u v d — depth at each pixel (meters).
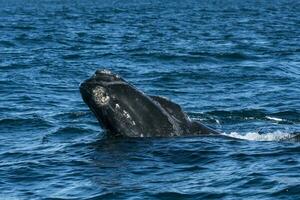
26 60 110.25
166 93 82.19
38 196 42.34
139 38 152.25
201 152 49.16
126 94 52.34
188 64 107.69
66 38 150.25
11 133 59.91
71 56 116.12
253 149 49.94
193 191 41.78
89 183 43.97
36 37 149.75
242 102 74.50
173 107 54.22
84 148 51.94
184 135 53.28
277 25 197.38
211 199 40.66
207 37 155.88
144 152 49.38
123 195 41.56
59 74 96.50
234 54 115.81
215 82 89.62
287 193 40.66
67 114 67.19
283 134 56.16
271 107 70.81
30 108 71.50
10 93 80.88
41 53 120.69
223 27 187.88
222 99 76.75
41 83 88.44
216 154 48.84
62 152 51.50
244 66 103.25
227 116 65.88
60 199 41.62
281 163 46.25
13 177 46.19
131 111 52.34
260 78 92.19
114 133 52.78
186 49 126.69
